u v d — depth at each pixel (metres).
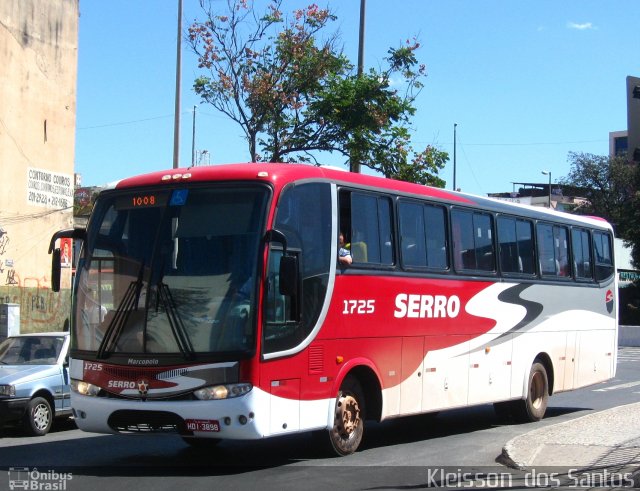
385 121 19.80
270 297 9.31
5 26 24.42
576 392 20.83
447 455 10.98
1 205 24.25
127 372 9.34
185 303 9.28
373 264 11.13
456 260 12.95
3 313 21.27
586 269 16.97
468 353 13.09
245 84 19.80
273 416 9.24
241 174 9.65
